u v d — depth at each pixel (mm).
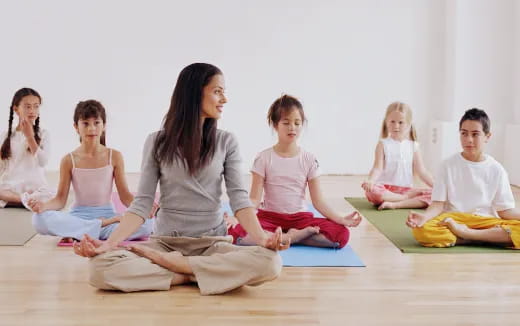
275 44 5969
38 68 5855
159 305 2414
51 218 3262
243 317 2311
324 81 6016
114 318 2285
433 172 5973
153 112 5973
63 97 5898
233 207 2668
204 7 5914
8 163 4242
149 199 2650
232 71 5973
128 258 2562
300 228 3326
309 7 5961
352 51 6004
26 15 5812
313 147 6070
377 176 4469
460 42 5809
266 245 2557
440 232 3297
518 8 5730
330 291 2609
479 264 3016
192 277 2652
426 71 6043
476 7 5801
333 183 5527
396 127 4488
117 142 5984
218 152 2684
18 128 4250
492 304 2486
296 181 3381
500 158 5824
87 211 3432
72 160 3408
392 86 6043
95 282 2543
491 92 5844
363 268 2943
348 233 3270
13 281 2689
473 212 3426
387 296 2559
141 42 5910
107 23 5875
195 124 2615
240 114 6008
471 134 3389
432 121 6000
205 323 2248
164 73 5945
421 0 5996
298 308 2410
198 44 5938
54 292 2553
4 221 3789
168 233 2695
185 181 2656
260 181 3391
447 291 2629
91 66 5895
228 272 2549
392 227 3760
